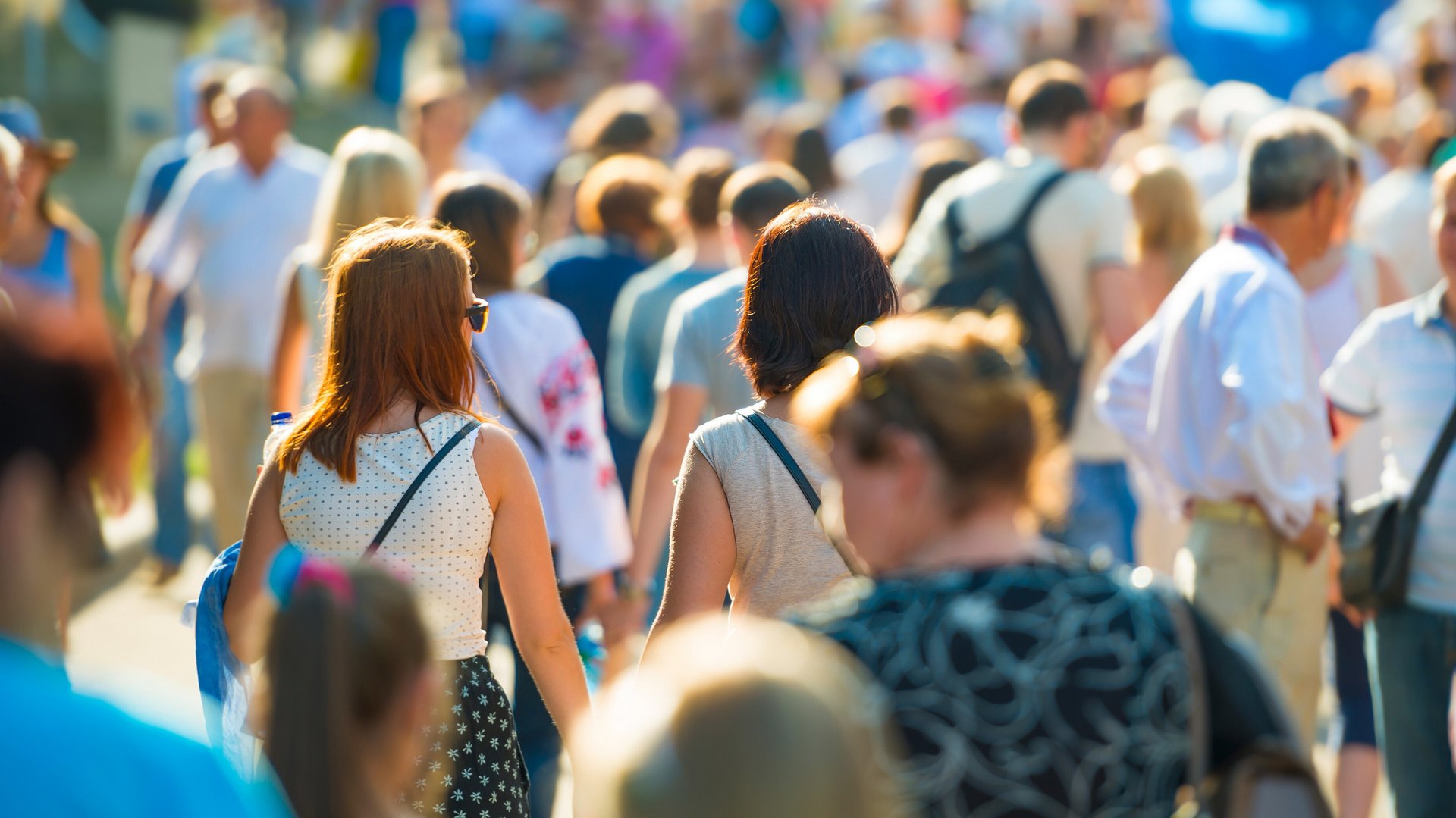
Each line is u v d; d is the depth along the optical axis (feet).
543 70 118.83
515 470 34.60
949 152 72.33
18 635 17.16
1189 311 43.93
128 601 78.74
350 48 180.24
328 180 56.39
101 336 17.99
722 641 18.70
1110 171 109.81
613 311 65.26
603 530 48.16
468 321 35.24
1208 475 43.42
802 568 32.58
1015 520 22.41
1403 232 72.90
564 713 35.55
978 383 21.70
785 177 53.57
